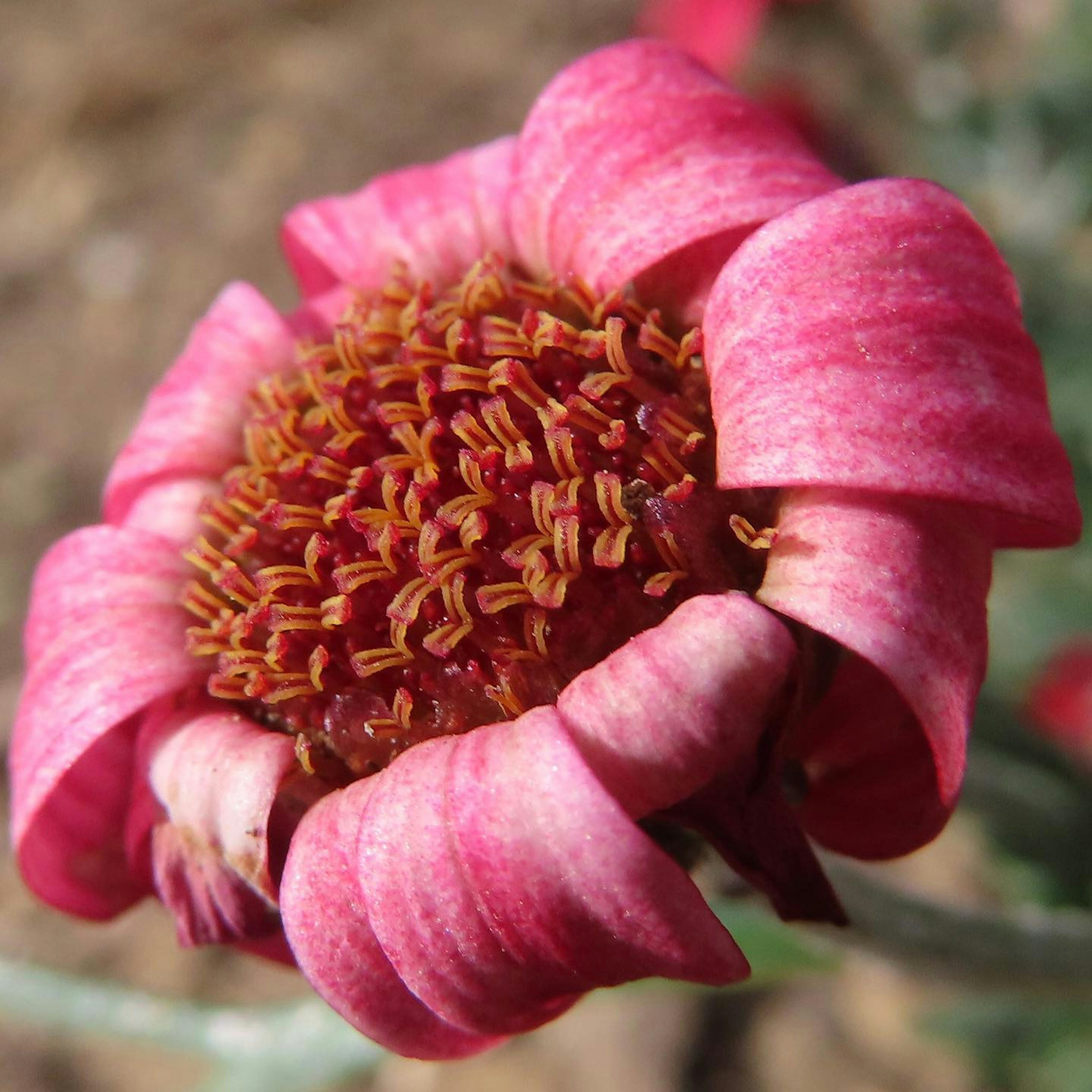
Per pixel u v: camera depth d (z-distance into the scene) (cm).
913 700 5
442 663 6
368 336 6
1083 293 13
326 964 5
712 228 6
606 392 6
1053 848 9
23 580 17
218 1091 8
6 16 24
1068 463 5
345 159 20
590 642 5
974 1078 12
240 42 22
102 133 22
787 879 5
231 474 6
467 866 5
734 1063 12
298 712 6
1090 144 14
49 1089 13
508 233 7
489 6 22
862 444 5
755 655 5
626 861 5
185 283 20
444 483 6
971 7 16
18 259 20
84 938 14
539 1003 5
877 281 5
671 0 13
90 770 6
